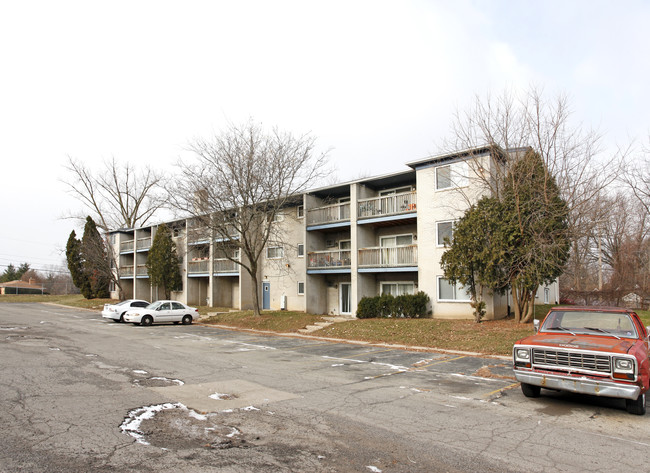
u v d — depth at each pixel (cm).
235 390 855
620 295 3145
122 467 466
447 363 1217
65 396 773
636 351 699
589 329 841
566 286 4462
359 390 873
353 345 1633
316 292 2673
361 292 2381
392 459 507
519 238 1662
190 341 1733
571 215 1666
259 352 1427
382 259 2291
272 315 2488
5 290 6344
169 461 487
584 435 605
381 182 2427
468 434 603
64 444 534
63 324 2397
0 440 545
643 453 539
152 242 3978
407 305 2086
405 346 1567
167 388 859
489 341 1483
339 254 2503
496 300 1938
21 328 2098
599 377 691
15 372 984
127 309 2652
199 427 616
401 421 661
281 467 477
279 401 773
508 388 901
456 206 2017
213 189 2280
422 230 2147
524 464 498
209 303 3422
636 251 3591
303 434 593
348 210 2494
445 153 2027
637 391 662
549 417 690
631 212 3506
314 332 1994
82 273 4766
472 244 1769
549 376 732
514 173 1688
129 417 655
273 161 2305
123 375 983
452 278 1855
